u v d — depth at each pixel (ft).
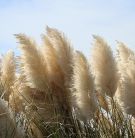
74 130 11.23
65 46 12.06
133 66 10.98
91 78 11.25
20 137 8.43
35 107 11.58
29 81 11.87
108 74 11.54
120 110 11.38
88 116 11.18
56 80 11.88
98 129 10.98
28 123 10.68
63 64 11.96
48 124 11.13
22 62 11.94
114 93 11.60
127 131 10.82
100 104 11.68
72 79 11.62
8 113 8.36
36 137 11.06
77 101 11.29
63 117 11.44
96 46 11.69
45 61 11.97
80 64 11.27
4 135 8.25
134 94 10.87
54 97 11.78
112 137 10.68
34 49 11.92
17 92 11.89
